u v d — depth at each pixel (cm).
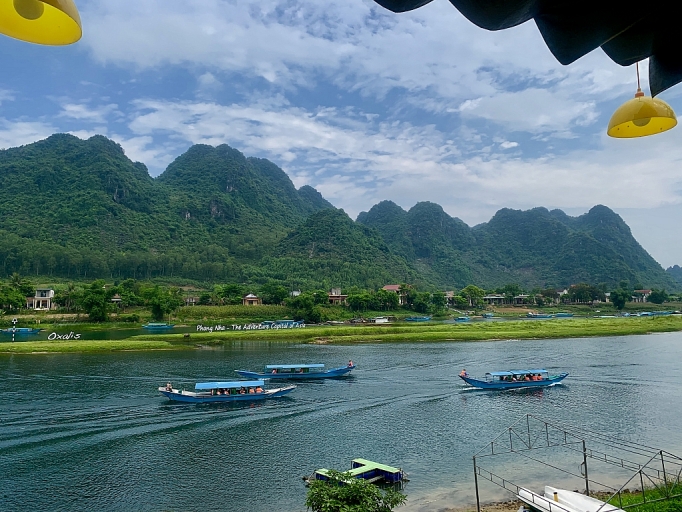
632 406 4816
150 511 2655
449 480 3050
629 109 658
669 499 2441
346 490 2002
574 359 7525
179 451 3559
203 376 6053
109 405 4669
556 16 509
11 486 2952
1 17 466
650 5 502
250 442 3769
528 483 2983
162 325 12175
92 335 10481
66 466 3259
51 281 18488
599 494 2780
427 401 5028
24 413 4378
